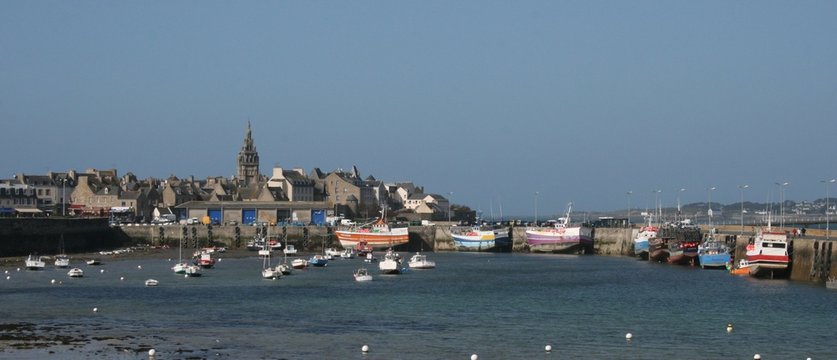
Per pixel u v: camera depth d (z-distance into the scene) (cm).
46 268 19112
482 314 12125
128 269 19225
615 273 18650
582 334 10556
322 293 14550
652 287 15512
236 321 11394
